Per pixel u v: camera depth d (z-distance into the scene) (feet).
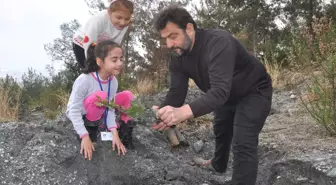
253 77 9.53
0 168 9.29
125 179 9.98
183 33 8.47
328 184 9.83
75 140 10.19
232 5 59.72
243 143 9.47
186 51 8.81
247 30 54.80
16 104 24.35
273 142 13.33
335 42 14.17
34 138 10.02
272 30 57.88
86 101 9.32
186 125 16.57
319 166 10.25
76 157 9.71
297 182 10.69
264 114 9.64
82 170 9.61
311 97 15.24
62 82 32.24
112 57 9.04
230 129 11.29
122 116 9.75
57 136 10.07
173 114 7.66
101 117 9.84
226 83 8.03
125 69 41.34
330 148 11.85
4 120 21.79
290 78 21.53
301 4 54.13
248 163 9.48
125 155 10.22
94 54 9.28
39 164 9.37
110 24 12.23
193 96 19.71
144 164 10.53
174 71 10.08
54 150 9.69
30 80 32.81
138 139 11.78
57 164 9.51
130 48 50.42
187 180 11.21
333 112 13.05
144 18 49.06
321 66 13.75
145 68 43.14
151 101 18.47
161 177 10.73
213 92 7.92
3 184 9.04
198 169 12.28
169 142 14.75
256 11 56.95
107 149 9.98
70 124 12.07
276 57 28.66
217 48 8.33
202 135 15.57
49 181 9.20
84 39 12.12
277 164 11.56
